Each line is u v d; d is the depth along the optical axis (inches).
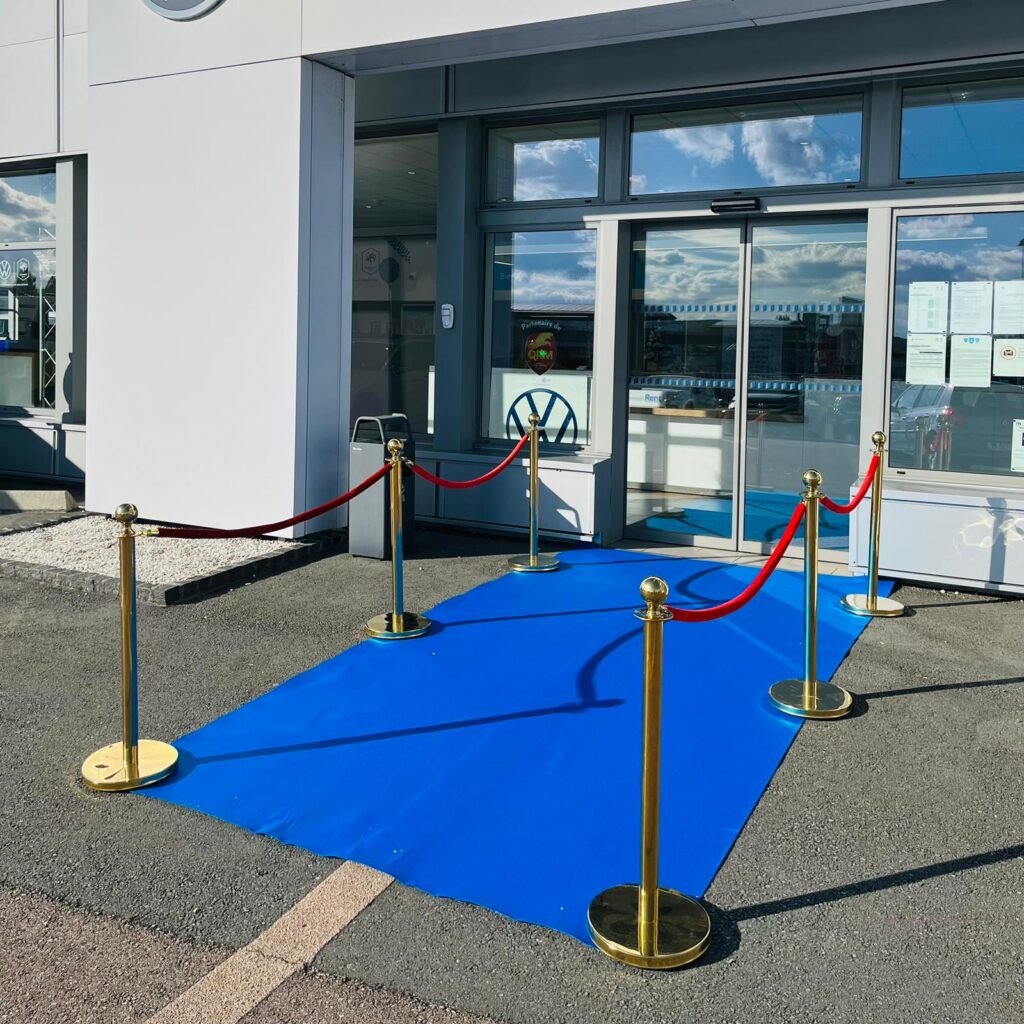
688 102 313.9
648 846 115.4
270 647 226.7
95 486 347.3
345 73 315.3
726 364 326.6
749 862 138.8
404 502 316.8
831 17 280.7
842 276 306.7
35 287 444.1
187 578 267.3
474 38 276.7
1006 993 111.0
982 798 157.2
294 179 301.4
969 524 270.4
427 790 159.6
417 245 421.4
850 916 125.9
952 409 290.5
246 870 136.6
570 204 335.9
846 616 253.3
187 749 174.7
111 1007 108.7
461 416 354.3
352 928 123.2
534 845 142.9
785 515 321.7
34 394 449.7
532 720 187.5
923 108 285.0
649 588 116.5
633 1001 110.2
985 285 282.8
